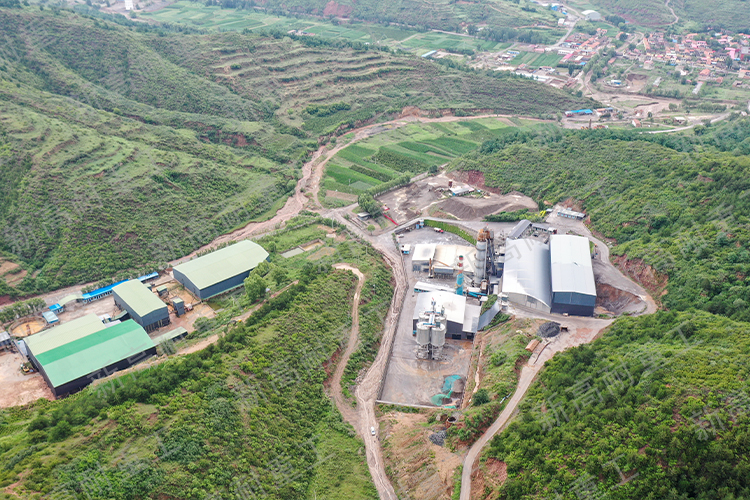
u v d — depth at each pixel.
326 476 121.25
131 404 117.06
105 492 98.56
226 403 123.94
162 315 173.12
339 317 168.38
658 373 112.38
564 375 125.88
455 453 122.00
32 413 134.25
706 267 157.62
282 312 160.50
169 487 103.75
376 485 121.69
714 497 88.62
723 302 142.00
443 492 114.69
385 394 148.12
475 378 146.62
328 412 138.88
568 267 172.38
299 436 128.88
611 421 106.50
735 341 118.25
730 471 89.69
